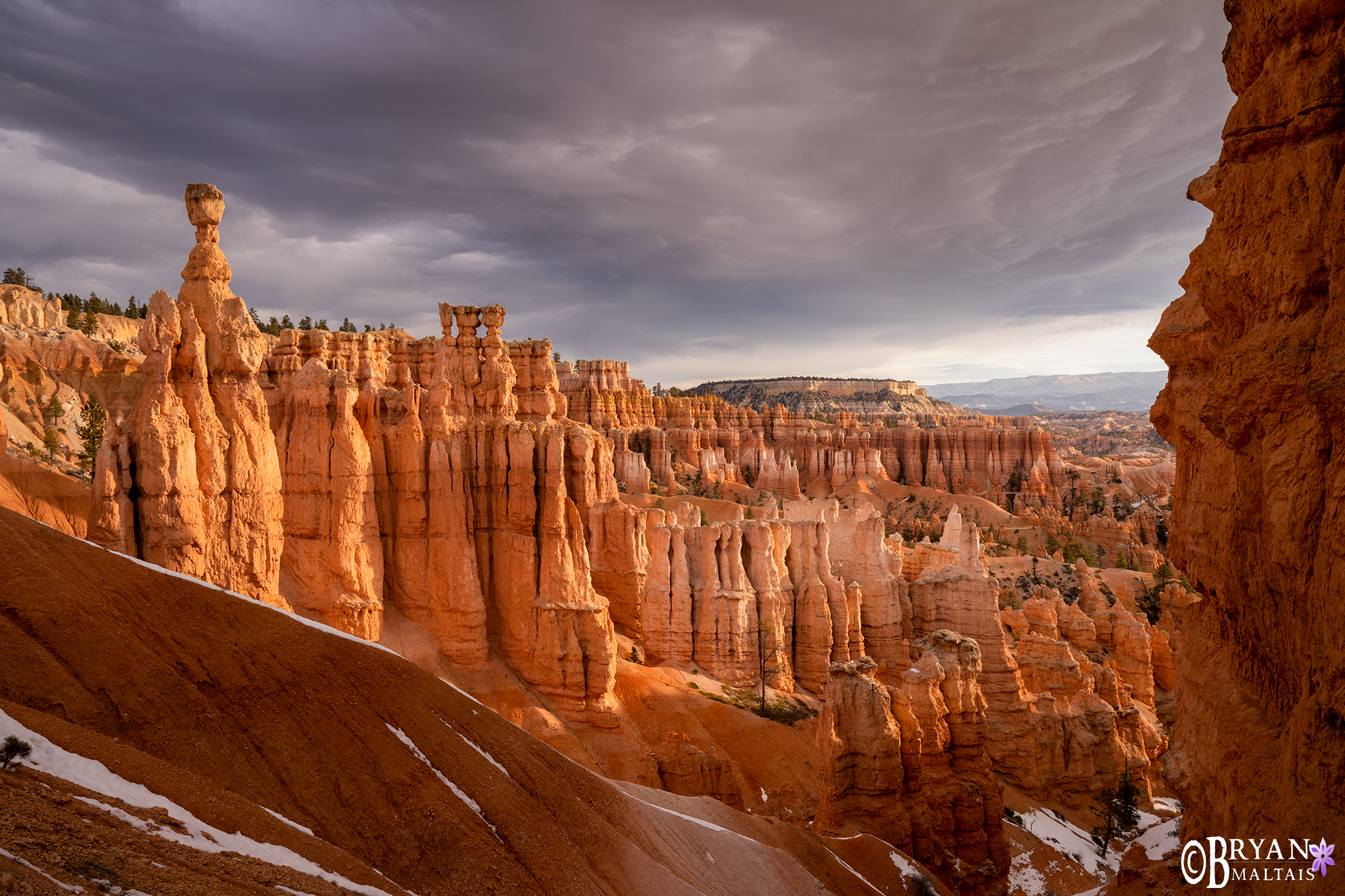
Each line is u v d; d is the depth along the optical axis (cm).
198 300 4572
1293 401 1489
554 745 5469
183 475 4256
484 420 6606
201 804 1905
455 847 2386
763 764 6219
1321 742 1345
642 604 7844
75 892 1309
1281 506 1487
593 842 2795
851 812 4466
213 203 4622
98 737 1944
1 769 1625
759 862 3469
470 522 6166
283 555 5441
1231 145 1792
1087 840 5600
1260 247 1670
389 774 2483
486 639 6050
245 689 2423
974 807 4712
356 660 2817
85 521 4338
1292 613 1570
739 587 7988
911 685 4844
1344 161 1470
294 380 5631
